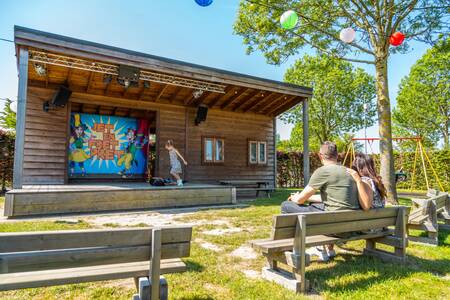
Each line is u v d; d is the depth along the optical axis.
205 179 10.77
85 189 6.39
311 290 2.49
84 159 10.40
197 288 2.49
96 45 6.59
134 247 1.74
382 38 8.67
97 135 10.73
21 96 5.84
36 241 1.48
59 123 8.70
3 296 2.24
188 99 10.38
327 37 10.17
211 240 4.09
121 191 6.61
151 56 7.32
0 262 1.44
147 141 11.69
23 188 6.47
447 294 2.43
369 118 22.53
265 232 4.59
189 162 10.54
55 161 8.52
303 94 9.93
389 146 8.69
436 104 24.02
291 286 2.47
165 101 10.41
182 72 7.80
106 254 1.67
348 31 5.99
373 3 8.78
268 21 9.59
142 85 9.30
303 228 2.47
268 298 2.30
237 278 2.72
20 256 1.48
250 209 7.06
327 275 2.80
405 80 27.44
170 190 7.25
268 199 9.62
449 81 22.86
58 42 6.11
